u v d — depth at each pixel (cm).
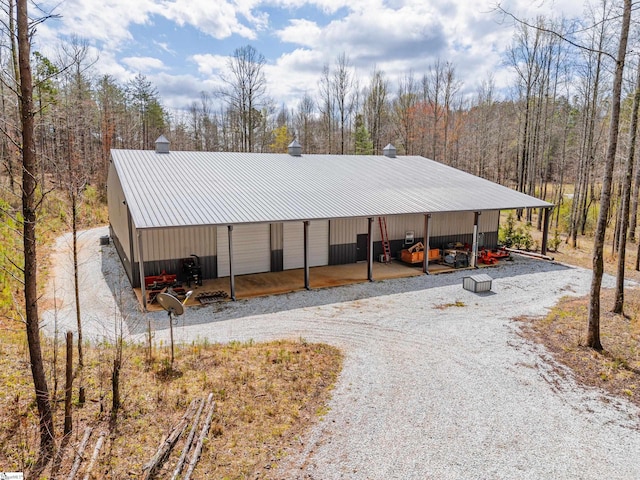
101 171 3081
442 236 1950
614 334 1002
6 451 500
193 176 1559
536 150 3020
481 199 1805
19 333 889
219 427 605
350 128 4759
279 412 663
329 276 1545
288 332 1020
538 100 3155
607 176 885
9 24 446
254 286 1403
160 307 1173
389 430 630
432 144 4359
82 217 2350
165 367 778
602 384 777
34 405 595
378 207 1532
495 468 553
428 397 725
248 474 525
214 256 1490
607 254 2011
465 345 947
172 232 1398
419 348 930
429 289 1398
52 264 1535
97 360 780
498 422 656
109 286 1335
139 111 4278
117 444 550
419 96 4681
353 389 747
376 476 533
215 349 891
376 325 1070
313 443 594
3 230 1513
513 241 2136
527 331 1032
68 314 1095
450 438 614
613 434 631
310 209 1409
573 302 1260
